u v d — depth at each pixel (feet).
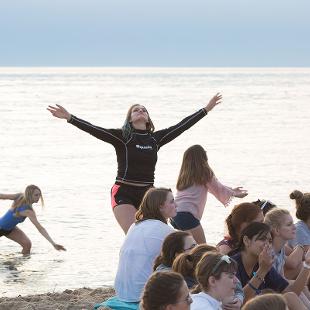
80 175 170.71
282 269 52.21
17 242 94.63
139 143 62.90
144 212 51.88
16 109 451.53
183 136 278.46
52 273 82.99
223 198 64.34
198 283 41.01
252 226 47.03
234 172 176.96
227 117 388.37
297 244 57.93
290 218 51.24
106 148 238.48
